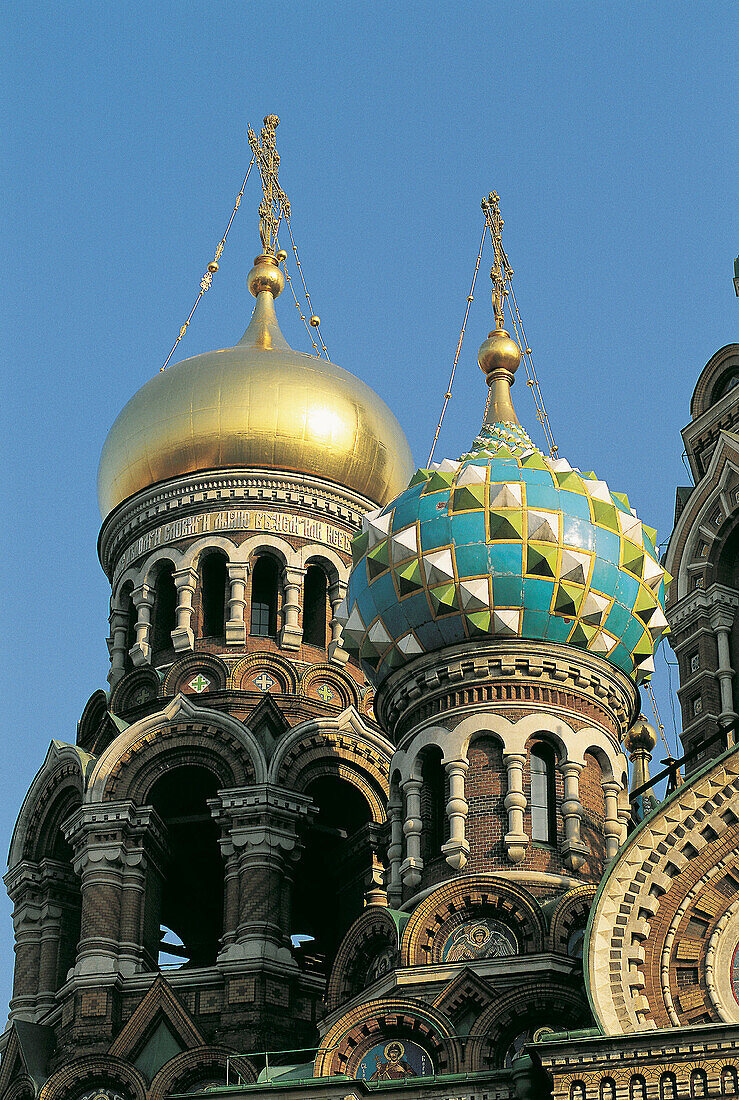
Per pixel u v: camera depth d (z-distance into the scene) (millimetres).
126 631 72062
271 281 79500
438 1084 51250
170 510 72438
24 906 66625
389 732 63688
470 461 63781
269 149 83375
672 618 67125
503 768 60062
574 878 58812
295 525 72062
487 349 69000
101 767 66062
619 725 62469
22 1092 62375
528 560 60969
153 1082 60125
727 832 52781
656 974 51500
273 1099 51719
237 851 65000
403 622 61812
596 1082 48531
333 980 59281
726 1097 47844
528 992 55312
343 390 74188
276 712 67438
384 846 67125
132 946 63656
